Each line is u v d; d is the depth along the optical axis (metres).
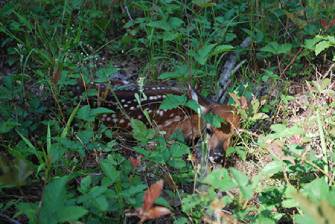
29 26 4.95
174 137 3.87
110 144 3.78
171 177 3.46
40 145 3.85
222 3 5.56
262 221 3.01
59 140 3.55
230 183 2.89
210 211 2.99
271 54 4.99
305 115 4.44
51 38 4.98
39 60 4.90
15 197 3.46
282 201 3.16
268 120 4.36
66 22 5.43
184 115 4.08
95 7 5.53
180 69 4.27
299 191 3.34
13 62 4.96
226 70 4.91
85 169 3.66
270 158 3.92
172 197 3.38
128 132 4.21
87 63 4.96
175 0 5.34
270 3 5.46
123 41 5.24
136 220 3.34
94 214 3.08
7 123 3.75
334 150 3.90
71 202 2.98
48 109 4.29
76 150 3.57
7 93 4.18
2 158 3.07
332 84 4.54
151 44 5.10
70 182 3.56
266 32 5.28
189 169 3.70
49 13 5.59
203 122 4.02
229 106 4.06
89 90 4.06
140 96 4.05
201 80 4.72
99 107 3.94
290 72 4.95
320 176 3.50
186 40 5.28
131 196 3.12
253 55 5.03
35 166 3.54
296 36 5.26
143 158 3.61
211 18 5.55
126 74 5.05
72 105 4.26
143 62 5.19
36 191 3.54
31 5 5.51
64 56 4.66
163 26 4.77
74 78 4.38
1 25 5.05
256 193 3.45
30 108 4.16
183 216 3.31
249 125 4.17
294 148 3.42
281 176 3.48
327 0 5.51
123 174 3.40
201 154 3.84
